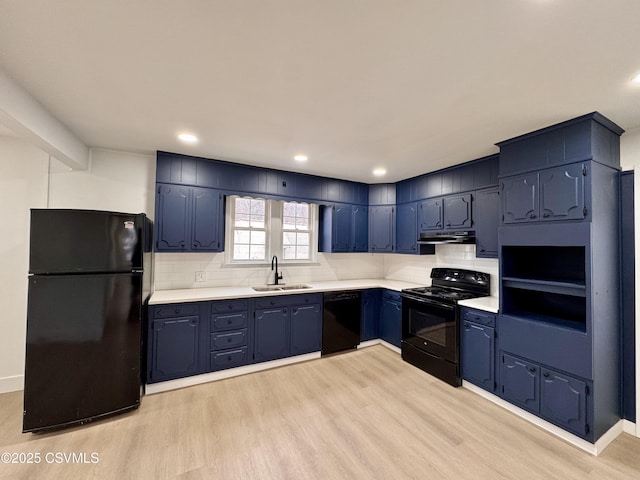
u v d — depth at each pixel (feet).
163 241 9.93
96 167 9.84
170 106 6.68
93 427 7.28
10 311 8.99
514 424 7.57
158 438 6.88
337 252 13.69
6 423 7.39
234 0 3.69
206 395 8.87
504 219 8.39
